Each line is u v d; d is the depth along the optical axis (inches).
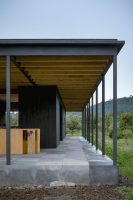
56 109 509.4
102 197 249.6
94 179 295.6
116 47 305.7
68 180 295.1
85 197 249.6
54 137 497.4
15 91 549.0
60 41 302.5
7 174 294.5
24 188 287.6
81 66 362.9
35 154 390.6
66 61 337.7
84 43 302.5
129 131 1171.3
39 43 303.3
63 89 561.6
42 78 443.8
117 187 288.5
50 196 253.8
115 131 298.2
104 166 296.2
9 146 299.3
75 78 442.9
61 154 390.6
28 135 404.2
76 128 1497.3
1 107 684.1
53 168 296.0
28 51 308.0
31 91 504.4
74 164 298.8
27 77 424.5
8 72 305.9
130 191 271.0
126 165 457.1
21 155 378.0
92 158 354.6
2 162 313.7
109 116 1368.1
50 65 359.3
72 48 308.2
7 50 307.3
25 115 501.7
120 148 756.6
